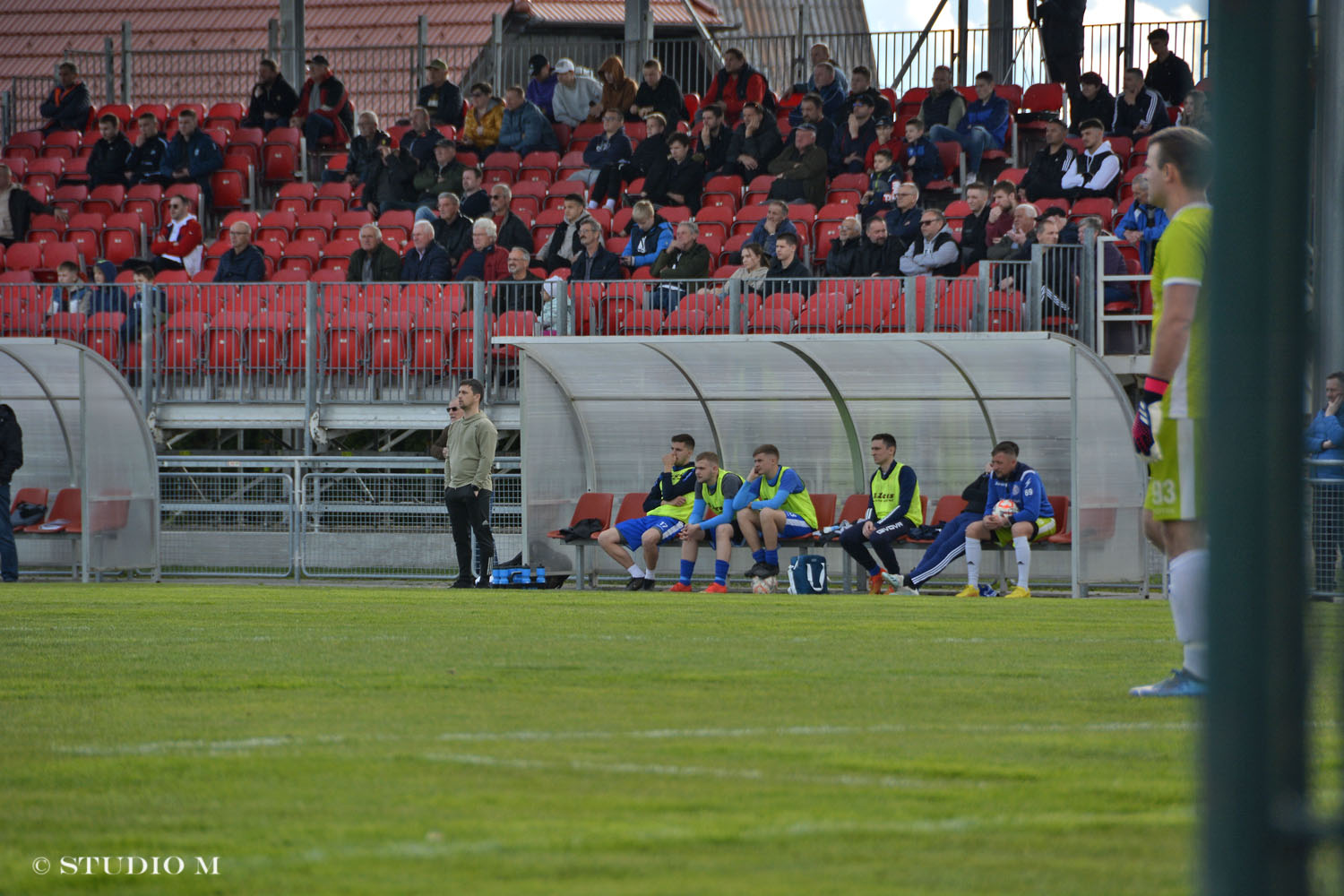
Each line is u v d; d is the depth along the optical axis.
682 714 18.75
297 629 32.66
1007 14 87.38
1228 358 6.27
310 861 11.08
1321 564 38.09
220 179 84.56
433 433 66.00
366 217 76.69
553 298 60.69
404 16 115.19
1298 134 6.20
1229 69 6.24
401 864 10.97
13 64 118.31
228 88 114.38
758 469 50.38
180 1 122.44
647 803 13.13
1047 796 13.41
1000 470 48.34
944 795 13.46
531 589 53.72
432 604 41.88
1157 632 31.95
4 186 78.88
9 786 14.06
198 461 58.19
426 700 20.25
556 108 87.00
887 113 78.38
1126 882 10.39
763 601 43.75
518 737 16.86
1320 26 10.14
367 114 81.69
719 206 73.56
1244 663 6.18
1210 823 6.21
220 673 23.59
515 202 77.81
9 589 50.59
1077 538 48.22
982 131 76.75
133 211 81.56
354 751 15.90
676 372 54.94
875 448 49.91
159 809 12.98
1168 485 19.42
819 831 12.02
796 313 58.75
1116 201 70.06
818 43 88.94
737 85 82.19
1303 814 6.18
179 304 65.12
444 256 65.44
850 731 17.23
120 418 57.41
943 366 52.38
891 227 63.34
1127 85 76.00
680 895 10.05
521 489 54.53
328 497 56.78
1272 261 6.20
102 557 57.78
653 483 56.72
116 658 26.14
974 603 43.44
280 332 64.06
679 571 55.75
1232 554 6.23
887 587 50.00
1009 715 18.61
